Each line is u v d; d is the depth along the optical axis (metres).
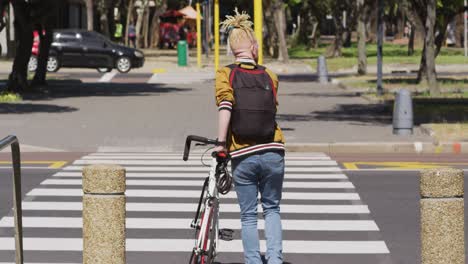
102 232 14.97
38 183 30.95
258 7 45.62
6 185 30.56
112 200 15.00
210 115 56.59
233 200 27.42
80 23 170.62
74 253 20.30
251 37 17.56
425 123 50.34
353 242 21.52
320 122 52.62
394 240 21.75
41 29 81.12
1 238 21.81
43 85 81.69
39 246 20.97
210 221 16.77
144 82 94.69
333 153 41.91
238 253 20.45
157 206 26.31
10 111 58.66
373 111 59.81
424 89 75.81
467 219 24.62
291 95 75.69
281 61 129.50
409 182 31.38
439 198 14.80
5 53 131.12
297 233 22.56
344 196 28.20
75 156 40.38
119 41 177.75
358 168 35.66
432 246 14.80
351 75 102.88
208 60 136.38
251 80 17.17
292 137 44.91
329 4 163.38
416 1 79.31
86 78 99.69
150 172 34.28
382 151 41.97
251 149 17.12
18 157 15.35
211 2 165.12
